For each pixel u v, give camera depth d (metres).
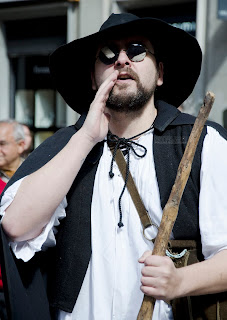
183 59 2.24
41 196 1.87
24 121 6.81
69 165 1.90
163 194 1.93
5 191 1.94
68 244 1.99
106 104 2.01
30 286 1.97
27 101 6.82
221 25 5.25
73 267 1.97
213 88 5.25
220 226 1.86
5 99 6.88
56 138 2.11
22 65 6.85
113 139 2.05
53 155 2.04
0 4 6.61
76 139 1.94
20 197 1.89
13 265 1.89
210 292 1.80
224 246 1.85
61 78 2.30
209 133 1.97
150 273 1.70
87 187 2.02
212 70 5.27
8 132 3.63
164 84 2.29
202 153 1.93
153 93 2.09
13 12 6.64
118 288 1.92
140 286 1.78
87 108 2.36
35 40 6.70
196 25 5.40
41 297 1.99
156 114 2.11
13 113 6.89
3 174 3.63
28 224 1.88
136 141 2.04
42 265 2.08
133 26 2.03
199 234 1.92
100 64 2.07
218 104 5.22
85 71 2.29
